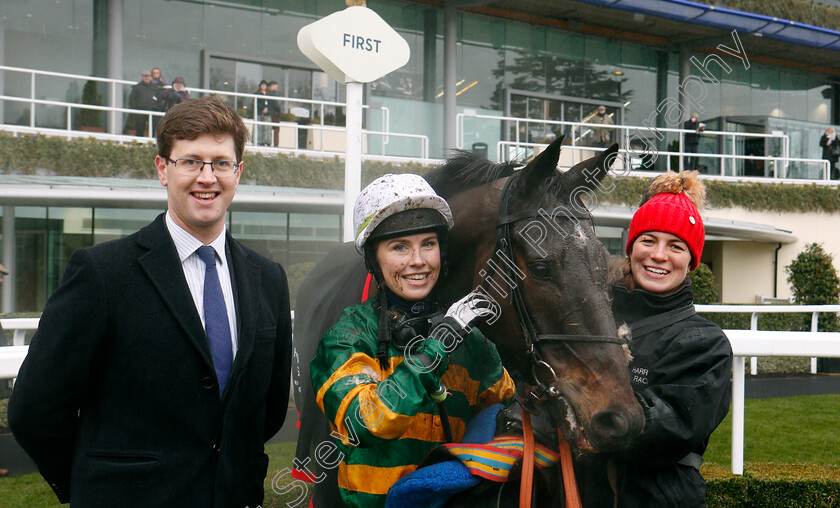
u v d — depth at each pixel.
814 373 7.16
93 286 1.34
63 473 1.45
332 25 2.79
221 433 1.40
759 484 2.53
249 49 10.41
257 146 8.98
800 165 12.68
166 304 1.38
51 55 9.10
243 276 1.49
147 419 1.37
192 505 1.36
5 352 2.17
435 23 11.77
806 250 11.52
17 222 7.69
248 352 1.43
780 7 11.83
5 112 8.73
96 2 9.40
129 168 7.76
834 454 3.90
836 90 13.73
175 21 9.90
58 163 7.40
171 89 8.91
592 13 11.95
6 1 8.85
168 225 1.46
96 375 1.39
